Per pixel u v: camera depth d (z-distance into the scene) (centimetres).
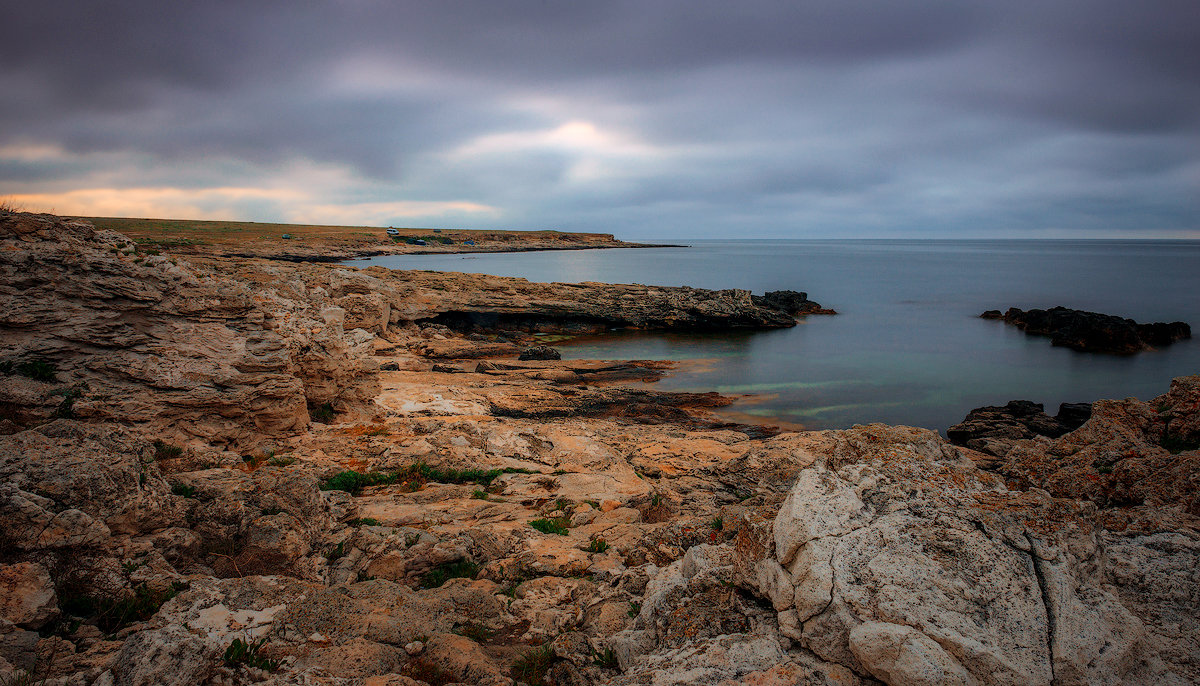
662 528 1221
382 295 4856
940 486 607
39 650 584
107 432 927
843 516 590
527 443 2225
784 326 6700
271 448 1814
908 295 9750
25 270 1495
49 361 1495
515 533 1263
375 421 2353
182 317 1734
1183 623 543
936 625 495
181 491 1034
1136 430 1284
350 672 628
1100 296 9388
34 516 695
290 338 2139
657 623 694
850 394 3988
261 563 895
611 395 3553
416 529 1266
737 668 548
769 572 612
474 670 661
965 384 4247
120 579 731
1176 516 668
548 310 6319
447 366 4191
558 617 842
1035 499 597
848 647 519
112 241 1727
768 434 3169
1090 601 525
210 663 567
